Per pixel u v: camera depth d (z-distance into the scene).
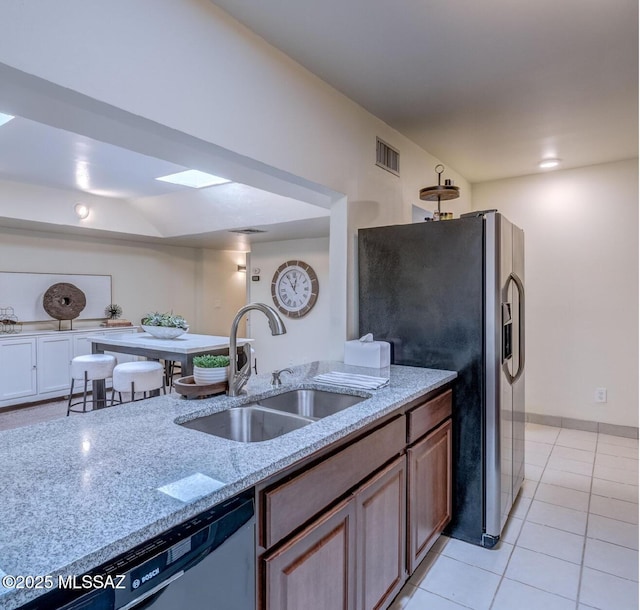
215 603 0.98
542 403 4.18
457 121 2.87
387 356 2.40
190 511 0.92
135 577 0.81
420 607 1.82
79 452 1.20
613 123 2.91
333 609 1.36
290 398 1.99
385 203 2.91
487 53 2.06
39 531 0.81
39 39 1.20
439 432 2.12
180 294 6.86
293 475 1.22
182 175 4.11
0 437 1.32
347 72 2.23
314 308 5.75
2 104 1.37
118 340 4.30
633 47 2.00
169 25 1.54
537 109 2.68
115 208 5.20
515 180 4.23
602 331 3.90
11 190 4.30
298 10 1.73
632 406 3.80
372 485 1.57
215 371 1.78
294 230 5.11
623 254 3.79
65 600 0.72
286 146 2.06
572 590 1.92
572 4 1.71
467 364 2.27
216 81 1.71
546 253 4.10
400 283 2.47
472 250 2.25
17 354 4.79
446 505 2.23
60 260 5.45
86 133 1.60
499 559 2.15
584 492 2.83
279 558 1.15
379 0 1.68
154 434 1.34
